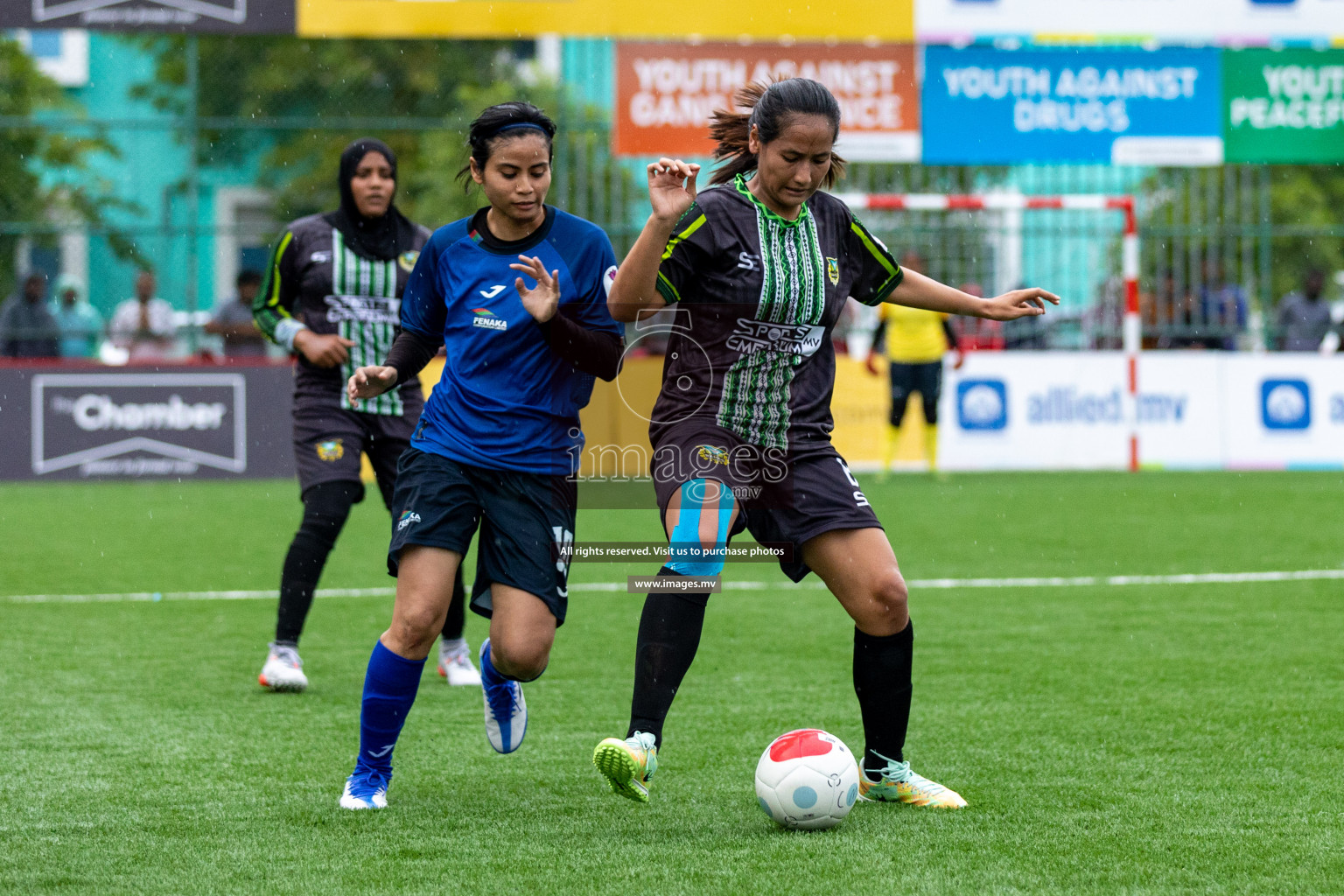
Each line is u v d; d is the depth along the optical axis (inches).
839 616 907.4
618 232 1882.4
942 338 1803.6
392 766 535.2
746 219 479.5
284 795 500.1
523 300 467.5
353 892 393.1
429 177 2370.8
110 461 1830.7
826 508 477.7
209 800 493.7
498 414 487.5
